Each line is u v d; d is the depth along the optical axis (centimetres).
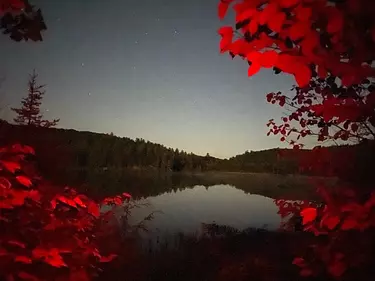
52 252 254
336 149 479
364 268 273
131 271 673
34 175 342
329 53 164
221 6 176
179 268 727
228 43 182
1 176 277
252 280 629
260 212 1820
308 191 737
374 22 150
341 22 151
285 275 608
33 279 239
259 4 171
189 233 1156
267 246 824
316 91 460
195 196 2700
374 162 410
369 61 164
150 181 3825
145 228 1131
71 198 351
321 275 346
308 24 158
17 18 305
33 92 1188
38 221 289
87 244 361
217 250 873
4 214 274
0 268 229
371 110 223
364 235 281
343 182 417
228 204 2159
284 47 176
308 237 741
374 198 229
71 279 292
